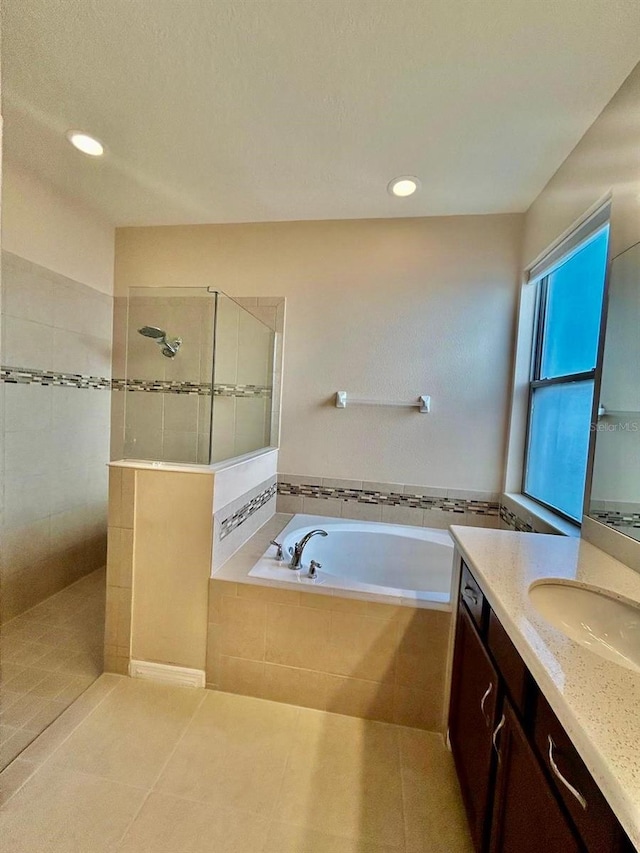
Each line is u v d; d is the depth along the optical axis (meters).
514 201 2.20
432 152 1.80
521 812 0.82
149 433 2.22
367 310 2.51
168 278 2.69
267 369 2.60
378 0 1.14
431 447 2.49
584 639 1.00
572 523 1.80
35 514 2.26
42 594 2.32
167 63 1.37
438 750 1.47
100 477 2.75
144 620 1.77
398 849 1.13
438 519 2.50
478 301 2.39
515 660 0.90
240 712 1.61
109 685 1.73
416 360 2.47
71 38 1.28
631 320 1.27
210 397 2.15
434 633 1.56
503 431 2.41
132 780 1.30
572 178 1.74
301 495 2.65
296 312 2.58
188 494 1.73
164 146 1.83
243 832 1.16
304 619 1.65
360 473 2.57
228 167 1.98
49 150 1.88
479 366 2.41
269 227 2.58
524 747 0.82
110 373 2.79
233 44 1.29
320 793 1.28
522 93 1.44
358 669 1.62
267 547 2.08
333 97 1.50
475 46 1.26
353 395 2.54
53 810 1.19
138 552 1.76
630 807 0.46
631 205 1.31
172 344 2.22
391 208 2.34
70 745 1.42
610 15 1.15
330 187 2.13
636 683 0.67
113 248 2.73
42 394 2.27
